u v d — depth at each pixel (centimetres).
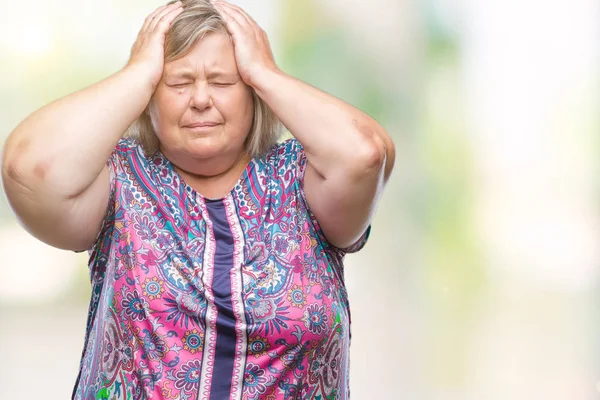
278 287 418
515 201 2072
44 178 404
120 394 411
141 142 441
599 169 2241
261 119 442
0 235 1597
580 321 1215
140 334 410
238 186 436
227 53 425
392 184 2005
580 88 2391
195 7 428
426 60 2258
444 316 1234
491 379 962
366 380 949
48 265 1496
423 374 971
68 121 409
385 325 1179
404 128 2203
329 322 424
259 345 413
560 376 977
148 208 426
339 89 2209
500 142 2267
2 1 1997
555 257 1661
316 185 428
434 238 1761
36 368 1011
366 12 2206
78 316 1277
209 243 423
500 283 1460
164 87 425
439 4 2272
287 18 2202
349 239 436
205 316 409
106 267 428
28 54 2000
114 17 2044
